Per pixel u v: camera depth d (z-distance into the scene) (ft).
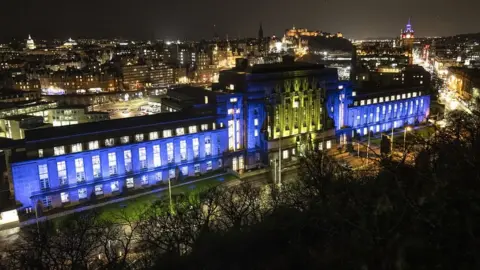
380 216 75.36
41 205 376.68
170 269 120.78
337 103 590.96
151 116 461.37
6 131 597.11
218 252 114.52
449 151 89.40
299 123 537.65
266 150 510.58
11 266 238.27
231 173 483.92
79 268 216.33
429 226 68.33
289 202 259.80
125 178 425.69
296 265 91.50
